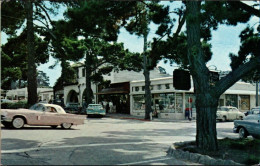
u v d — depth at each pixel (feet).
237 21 37.86
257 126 45.32
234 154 29.50
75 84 160.56
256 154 29.50
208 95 31.96
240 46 40.22
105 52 109.81
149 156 29.50
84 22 28.94
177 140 43.70
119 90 126.31
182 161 27.02
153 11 44.70
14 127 51.01
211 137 31.65
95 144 36.81
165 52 49.37
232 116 99.91
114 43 108.58
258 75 48.93
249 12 36.52
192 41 32.78
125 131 55.21
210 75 34.35
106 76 140.26
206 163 25.68
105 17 31.73
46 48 94.73
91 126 64.39
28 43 80.07
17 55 107.45
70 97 170.81
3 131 47.09
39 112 53.06
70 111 115.96
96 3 28.76
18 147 33.24
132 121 87.61
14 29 86.22
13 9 74.18
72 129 55.67
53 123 54.08
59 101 131.23
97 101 145.69
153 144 38.58
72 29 30.07
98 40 109.91
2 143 35.53
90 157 28.12
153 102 112.78
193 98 105.60
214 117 32.19
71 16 28.66
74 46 90.43
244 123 47.85
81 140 40.19
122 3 33.04
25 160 26.45
